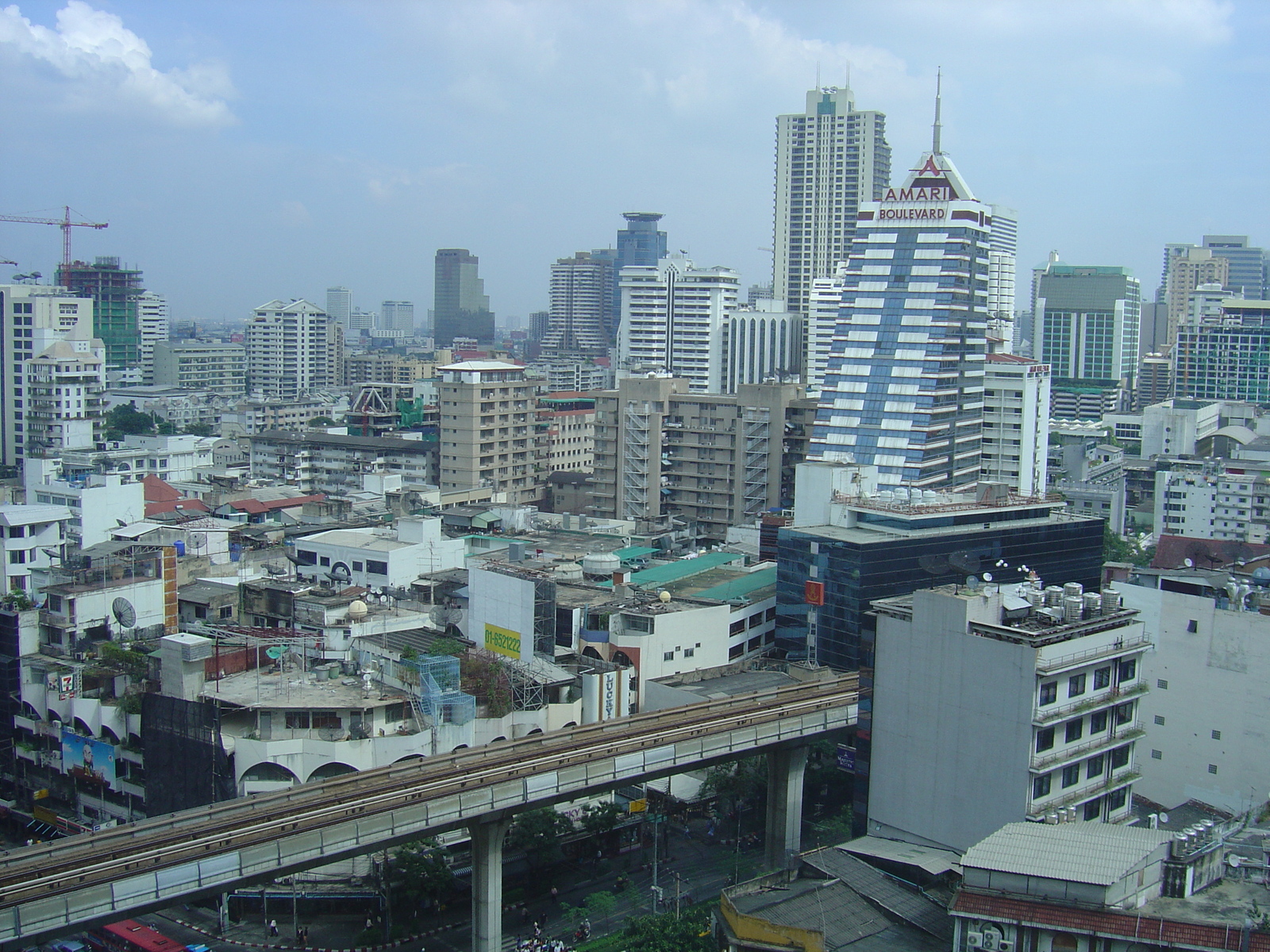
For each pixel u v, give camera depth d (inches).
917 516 6269.7
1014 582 6550.2
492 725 4869.6
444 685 4766.2
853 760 4773.6
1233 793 4439.0
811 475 6609.3
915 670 3727.9
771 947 2970.0
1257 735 4377.5
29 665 5374.0
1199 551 7455.7
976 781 3580.2
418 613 5816.9
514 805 3959.2
